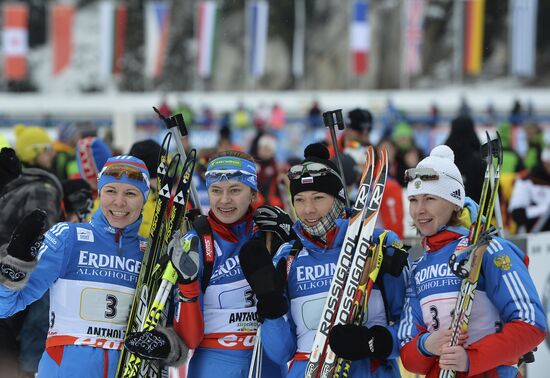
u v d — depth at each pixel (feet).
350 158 42.09
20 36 190.29
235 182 26.66
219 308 26.73
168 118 28.60
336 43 259.60
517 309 23.65
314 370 24.30
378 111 163.22
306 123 147.23
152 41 194.49
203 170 53.52
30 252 24.93
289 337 25.17
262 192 62.90
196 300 25.52
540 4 261.03
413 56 197.16
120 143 102.06
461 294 23.53
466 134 43.47
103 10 189.88
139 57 260.42
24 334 33.42
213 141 135.64
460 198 25.09
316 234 25.53
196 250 24.81
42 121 155.43
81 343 26.40
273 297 24.03
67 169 55.77
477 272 23.56
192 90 260.21
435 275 24.70
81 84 264.72
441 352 23.48
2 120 155.53
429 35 261.44
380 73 256.11
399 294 25.53
